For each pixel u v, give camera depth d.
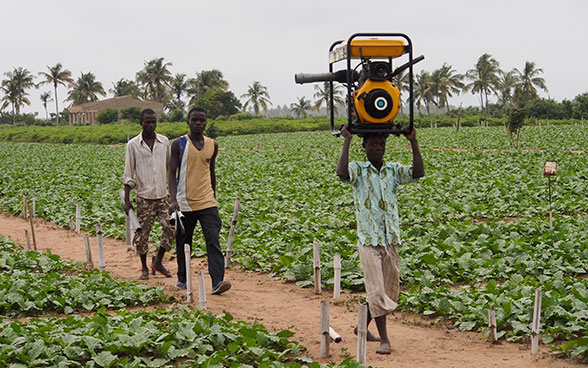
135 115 95.00
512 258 10.11
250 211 16.95
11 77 112.75
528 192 17.72
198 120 8.83
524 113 35.66
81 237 14.58
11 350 6.09
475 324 7.30
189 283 8.62
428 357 6.41
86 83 109.81
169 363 6.26
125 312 7.54
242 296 9.20
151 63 100.69
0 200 20.75
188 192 8.92
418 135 55.28
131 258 12.17
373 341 6.91
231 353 6.25
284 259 10.38
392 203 6.45
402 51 6.04
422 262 10.04
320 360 6.37
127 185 9.71
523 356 6.38
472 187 19.45
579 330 6.76
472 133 54.19
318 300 8.95
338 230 13.87
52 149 55.47
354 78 6.36
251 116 96.88
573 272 9.73
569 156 28.14
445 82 96.88
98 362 5.96
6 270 10.42
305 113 116.75
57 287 8.79
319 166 29.86
